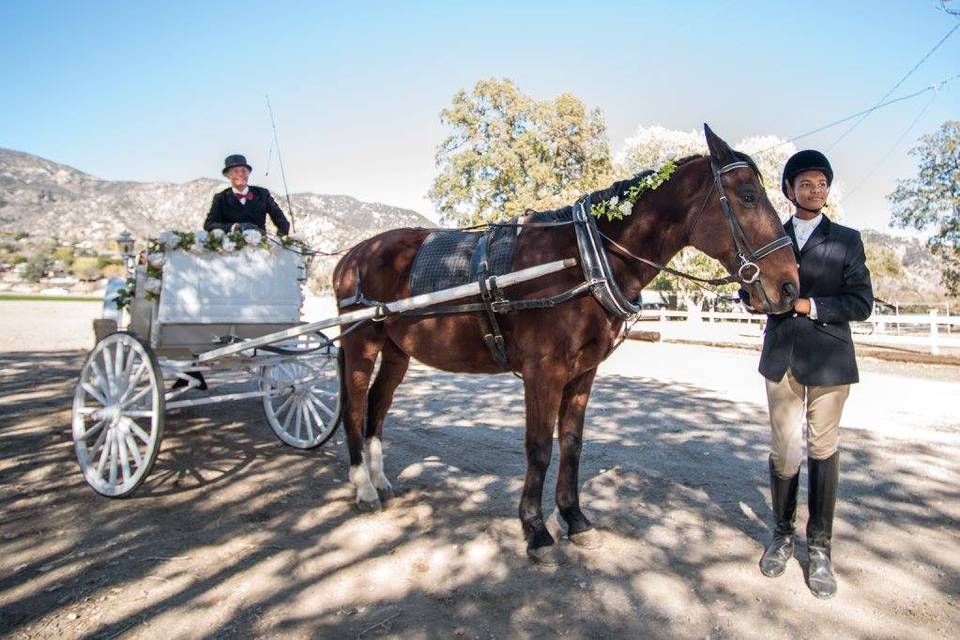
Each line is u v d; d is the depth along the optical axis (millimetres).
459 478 5078
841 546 3779
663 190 3602
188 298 5027
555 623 2951
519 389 9414
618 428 6785
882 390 9562
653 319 28922
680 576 3406
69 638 2811
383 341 4594
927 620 2961
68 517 4230
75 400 4859
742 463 5461
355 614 3018
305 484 4938
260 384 6832
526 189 33750
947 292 36906
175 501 4539
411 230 4676
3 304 39406
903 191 35656
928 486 4863
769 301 3178
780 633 2859
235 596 3186
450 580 3365
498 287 3674
